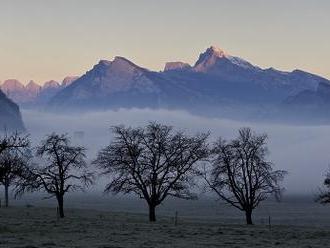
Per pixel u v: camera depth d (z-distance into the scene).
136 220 103.75
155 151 100.75
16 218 99.44
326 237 68.94
